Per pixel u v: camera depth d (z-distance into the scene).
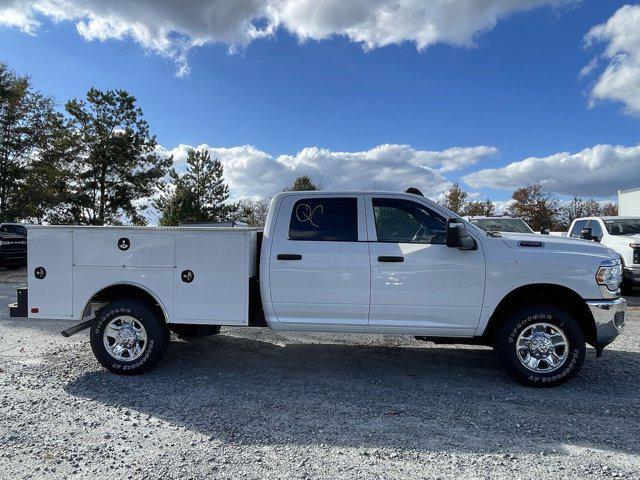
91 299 5.26
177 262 5.14
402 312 4.95
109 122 31.72
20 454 3.25
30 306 5.29
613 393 4.63
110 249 5.21
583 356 4.71
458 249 4.89
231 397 4.48
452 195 48.00
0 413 4.02
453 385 4.89
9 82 28.53
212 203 33.84
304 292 5.03
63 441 3.48
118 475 2.97
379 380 5.05
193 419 3.94
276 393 4.61
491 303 4.85
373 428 3.77
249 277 5.12
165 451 3.33
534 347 4.80
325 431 3.70
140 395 4.52
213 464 3.13
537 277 4.79
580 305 4.91
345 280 4.97
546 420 3.95
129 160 32.47
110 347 5.21
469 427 3.80
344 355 6.09
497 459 3.23
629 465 3.15
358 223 5.07
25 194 28.53
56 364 5.56
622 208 24.41
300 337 7.12
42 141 29.83
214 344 6.65
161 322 5.27
